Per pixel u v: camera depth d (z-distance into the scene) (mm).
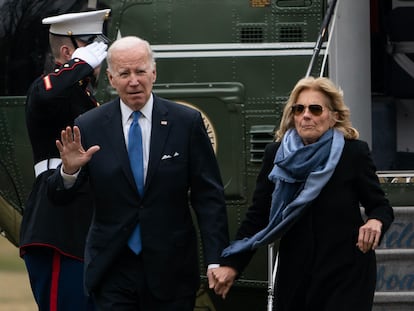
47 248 19000
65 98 18656
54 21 19438
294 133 17109
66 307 19109
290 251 16875
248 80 23594
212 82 23625
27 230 19062
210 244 17047
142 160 17078
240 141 23578
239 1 23625
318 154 16703
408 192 22938
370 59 25312
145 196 16969
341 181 16766
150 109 17219
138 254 17016
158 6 23812
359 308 16594
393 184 22984
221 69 23641
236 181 23609
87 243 17266
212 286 17047
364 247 16438
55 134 18906
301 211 16594
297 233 16828
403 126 27188
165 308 17047
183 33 23719
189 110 17344
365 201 16922
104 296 17062
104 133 17141
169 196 17047
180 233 17109
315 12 23562
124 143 17094
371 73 27531
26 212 19234
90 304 19062
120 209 17016
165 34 23766
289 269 16875
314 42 23562
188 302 17219
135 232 17016
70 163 16516
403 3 27141
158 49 23750
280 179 16797
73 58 18875
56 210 18891
